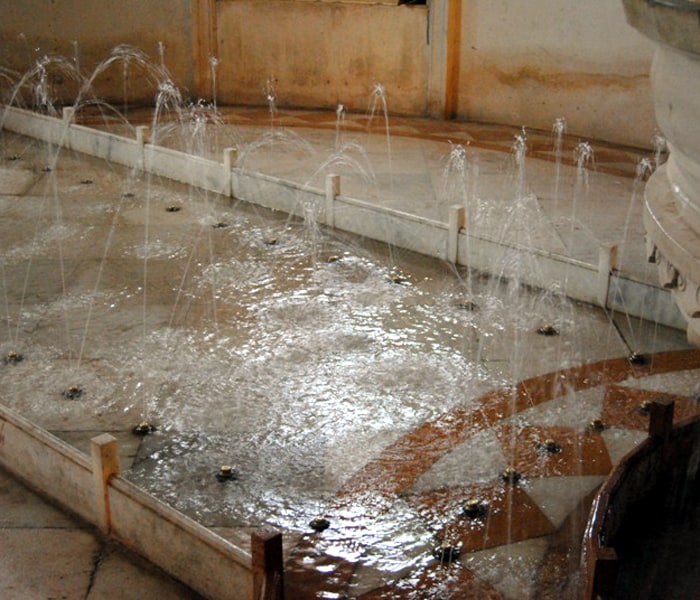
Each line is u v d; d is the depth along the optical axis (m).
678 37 3.00
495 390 6.67
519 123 14.05
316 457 5.88
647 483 5.26
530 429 6.16
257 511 5.36
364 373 6.92
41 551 4.96
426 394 6.62
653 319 7.69
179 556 4.67
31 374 6.88
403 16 14.27
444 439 6.06
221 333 7.54
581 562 4.49
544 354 7.19
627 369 6.95
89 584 4.70
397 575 4.81
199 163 11.00
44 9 14.48
